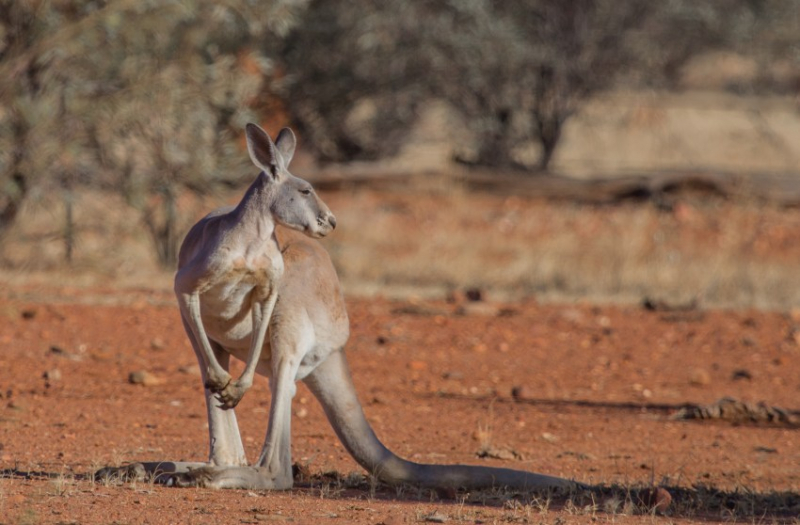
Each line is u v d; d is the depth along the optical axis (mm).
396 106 68812
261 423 25734
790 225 60844
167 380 30344
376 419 26797
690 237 57688
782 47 77375
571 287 47906
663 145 89625
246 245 16734
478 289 44406
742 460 23859
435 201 63031
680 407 29812
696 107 99750
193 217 47438
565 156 86625
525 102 71875
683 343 38531
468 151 73562
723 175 66062
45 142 42406
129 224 46344
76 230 44969
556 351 36812
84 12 42906
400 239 55469
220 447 18141
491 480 19141
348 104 67125
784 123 98750
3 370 30422
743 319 42031
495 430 26141
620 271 49750
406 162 74562
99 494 16812
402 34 66000
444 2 67062
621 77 74562
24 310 37312
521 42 67875
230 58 45688
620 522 16906
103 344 34250
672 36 73562
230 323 17422
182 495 16859
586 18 70750
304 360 18172
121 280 44562
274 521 15383
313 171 64312
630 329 40188
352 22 64625
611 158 86312
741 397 31438
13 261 45656
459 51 66125
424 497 18750
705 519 17938
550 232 57906
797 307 45125
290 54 63469
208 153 45094
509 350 36594
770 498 19891
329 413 18875
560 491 19188
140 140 44844
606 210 63250
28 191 43250
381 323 38969
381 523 15625
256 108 53688
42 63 42812
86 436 23312
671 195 65438
